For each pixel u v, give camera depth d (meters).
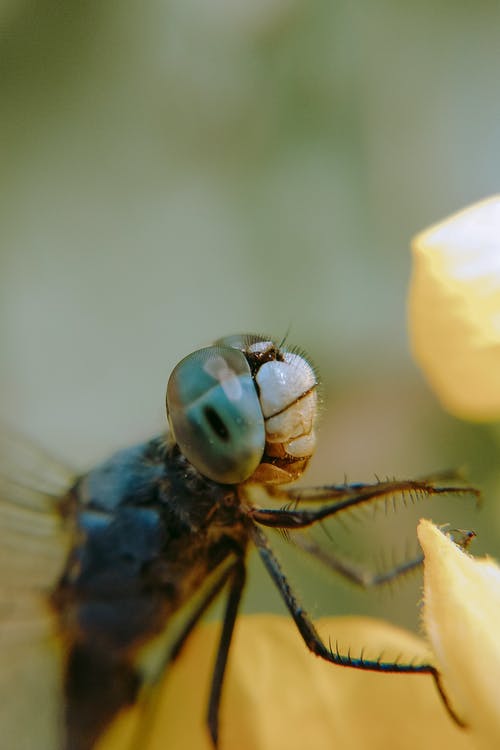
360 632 0.09
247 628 0.09
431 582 0.07
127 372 0.11
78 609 0.09
